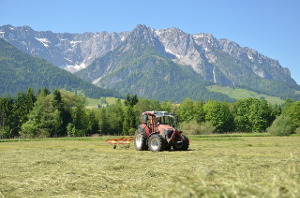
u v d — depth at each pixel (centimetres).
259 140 3362
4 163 1173
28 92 9031
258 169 891
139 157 1312
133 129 8519
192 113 9581
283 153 1548
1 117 8388
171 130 1692
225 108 9388
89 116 8956
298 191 320
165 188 641
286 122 5450
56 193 636
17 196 616
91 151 1742
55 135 7175
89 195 607
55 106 7750
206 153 1512
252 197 326
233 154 1423
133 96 11675
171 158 1255
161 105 10744
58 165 1077
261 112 9231
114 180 759
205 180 357
